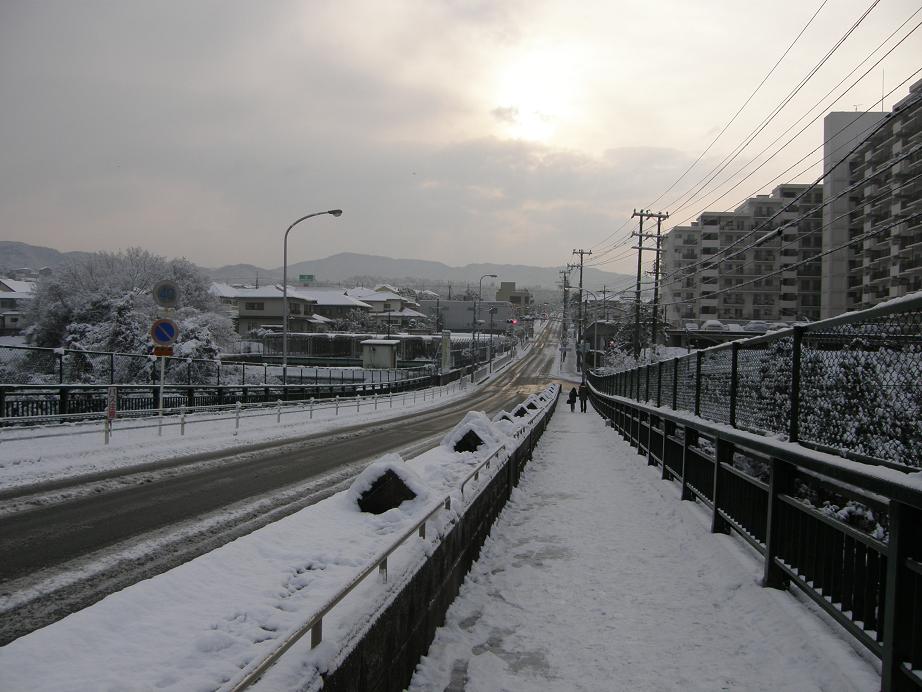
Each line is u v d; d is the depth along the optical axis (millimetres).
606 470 14766
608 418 29359
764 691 4195
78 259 50438
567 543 8109
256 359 62000
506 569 7004
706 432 8320
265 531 4152
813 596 4750
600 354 81125
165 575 3143
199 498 9445
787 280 73562
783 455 5246
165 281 15867
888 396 3998
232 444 16547
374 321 105250
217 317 49938
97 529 7383
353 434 21359
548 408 29766
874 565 4000
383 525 4566
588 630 5301
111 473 11336
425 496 4984
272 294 87875
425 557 4523
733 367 7441
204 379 34219
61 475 10883
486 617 5570
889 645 3535
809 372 5207
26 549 6484
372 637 3268
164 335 15922
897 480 3451
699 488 9172
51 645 2348
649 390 15703
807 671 4254
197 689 2189
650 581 6566
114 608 2691
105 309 40750
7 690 2047
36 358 23484
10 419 12000
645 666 4633
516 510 10148
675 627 5340
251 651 2525
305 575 3457
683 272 79125
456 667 4539
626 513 9898
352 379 50062
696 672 4520
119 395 18984
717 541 7301
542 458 17078
